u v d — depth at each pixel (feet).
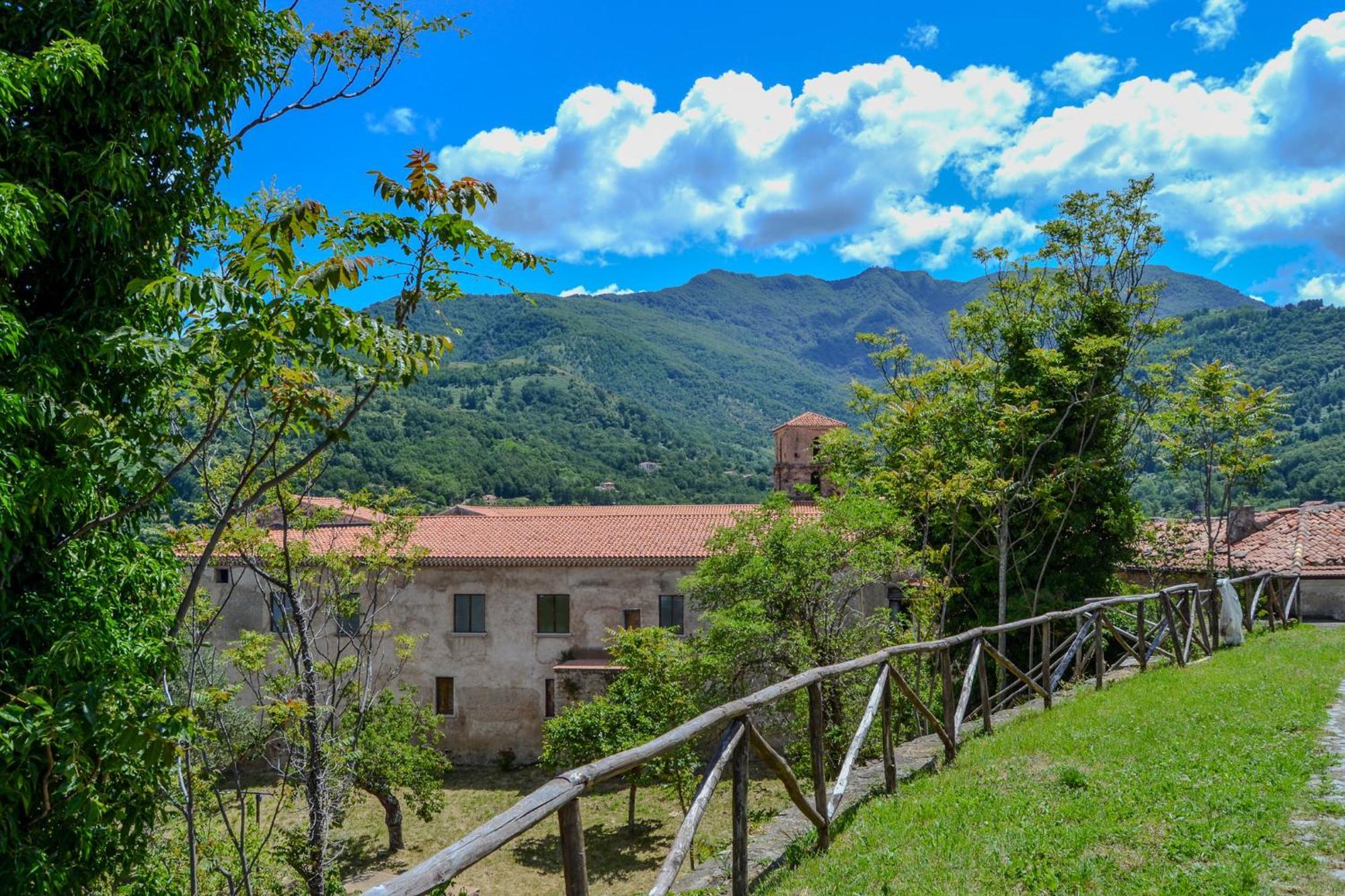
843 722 64.34
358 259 25.05
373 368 26.55
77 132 29.76
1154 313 98.02
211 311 24.20
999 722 34.73
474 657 103.09
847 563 69.72
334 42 38.65
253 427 33.17
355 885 72.18
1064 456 86.94
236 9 31.58
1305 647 51.39
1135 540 89.66
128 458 27.48
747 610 64.69
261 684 80.74
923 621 70.44
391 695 78.69
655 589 101.19
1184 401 89.81
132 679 29.17
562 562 101.30
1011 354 92.99
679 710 75.25
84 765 26.50
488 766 102.22
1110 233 94.53
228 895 48.75
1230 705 33.32
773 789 78.48
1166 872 17.57
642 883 64.44
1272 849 18.45
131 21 28.81
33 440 26.94
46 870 27.04
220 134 33.37
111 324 29.58
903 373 96.37
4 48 28.12
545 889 65.92
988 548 85.20
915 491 79.36
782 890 18.60
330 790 52.80
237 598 100.01
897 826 21.88
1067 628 81.15
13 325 25.26
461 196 27.48
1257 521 102.68
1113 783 23.88
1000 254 95.09
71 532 29.45
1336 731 28.58
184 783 42.78
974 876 18.31
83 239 29.60
